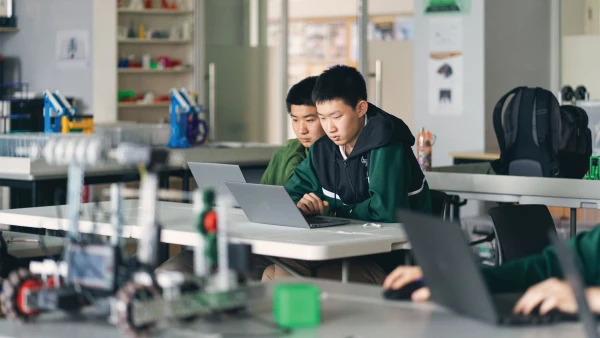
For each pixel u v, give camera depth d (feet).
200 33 30.45
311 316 5.80
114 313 5.53
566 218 18.21
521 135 17.38
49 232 13.55
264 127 29.99
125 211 12.29
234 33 30.32
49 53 31.14
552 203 14.74
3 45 32.07
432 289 6.22
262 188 10.65
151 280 5.62
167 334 5.55
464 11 25.00
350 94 11.60
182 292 5.66
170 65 30.30
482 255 17.49
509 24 25.62
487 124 25.09
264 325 5.80
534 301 5.89
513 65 25.85
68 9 30.68
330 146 12.24
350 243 9.45
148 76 30.73
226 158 19.71
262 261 11.75
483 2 24.70
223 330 5.66
